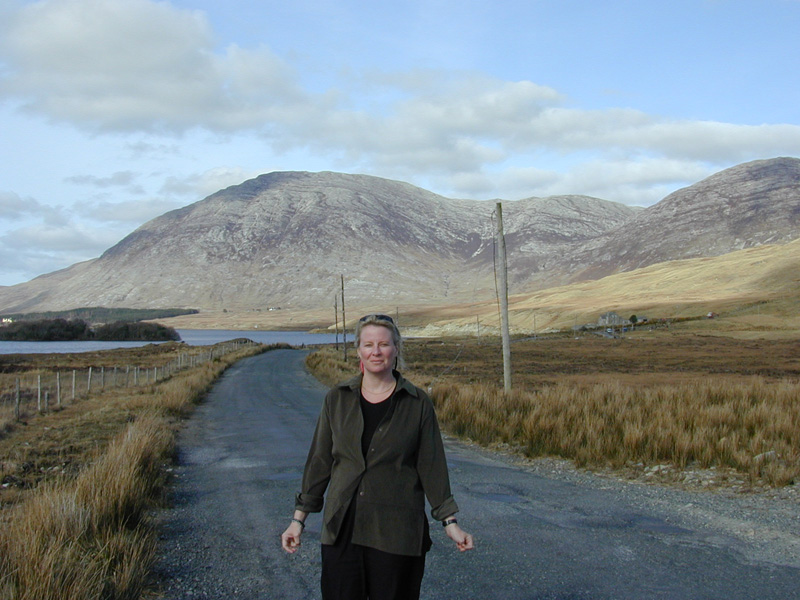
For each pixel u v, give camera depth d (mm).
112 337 186625
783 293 130125
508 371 20391
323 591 3598
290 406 23578
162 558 6336
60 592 4633
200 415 20812
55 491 7152
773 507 8258
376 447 3574
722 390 17047
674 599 5129
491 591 5340
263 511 8359
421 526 3615
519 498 8922
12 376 42406
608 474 10836
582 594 5258
